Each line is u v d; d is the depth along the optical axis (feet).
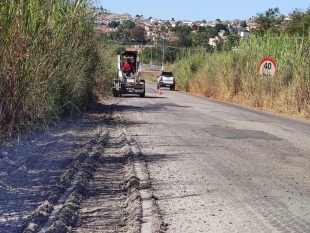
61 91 48.80
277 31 112.06
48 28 40.63
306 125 58.75
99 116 58.54
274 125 56.08
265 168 31.30
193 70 165.27
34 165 29.09
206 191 25.13
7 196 22.48
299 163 33.45
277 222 20.40
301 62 77.20
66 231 18.31
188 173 29.09
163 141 40.93
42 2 40.93
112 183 26.35
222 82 111.34
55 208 20.99
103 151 35.65
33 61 37.32
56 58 43.57
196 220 20.49
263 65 88.53
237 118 62.18
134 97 110.93
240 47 109.19
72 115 52.08
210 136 44.80
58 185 24.12
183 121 56.54
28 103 38.11
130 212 20.98
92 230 18.92
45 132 40.73
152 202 22.61
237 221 20.45
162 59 285.23
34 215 19.62
